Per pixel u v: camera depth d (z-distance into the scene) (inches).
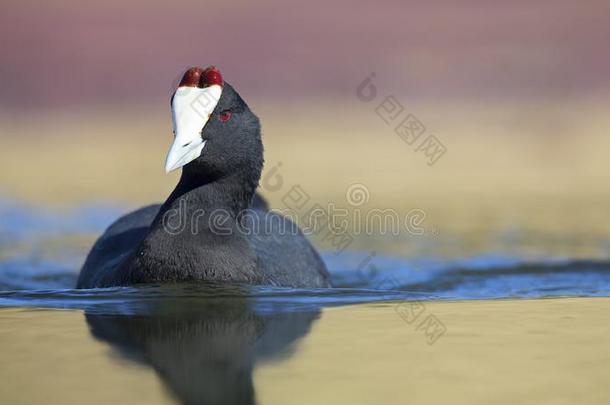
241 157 442.9
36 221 696.4
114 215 705.6
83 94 1105.4
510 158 887.1
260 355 323.3
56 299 402.3
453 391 285.1
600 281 509.7
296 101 1072.2
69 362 315.0
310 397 281.1
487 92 1063.6
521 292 464.1
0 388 288.4
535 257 576.1
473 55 1109.7
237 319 371.6
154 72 1115.9
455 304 408.8
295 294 418.3
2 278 557.9
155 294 408.8
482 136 954.7
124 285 433.1
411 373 302.4
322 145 919.7
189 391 287.4
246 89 1083.9
